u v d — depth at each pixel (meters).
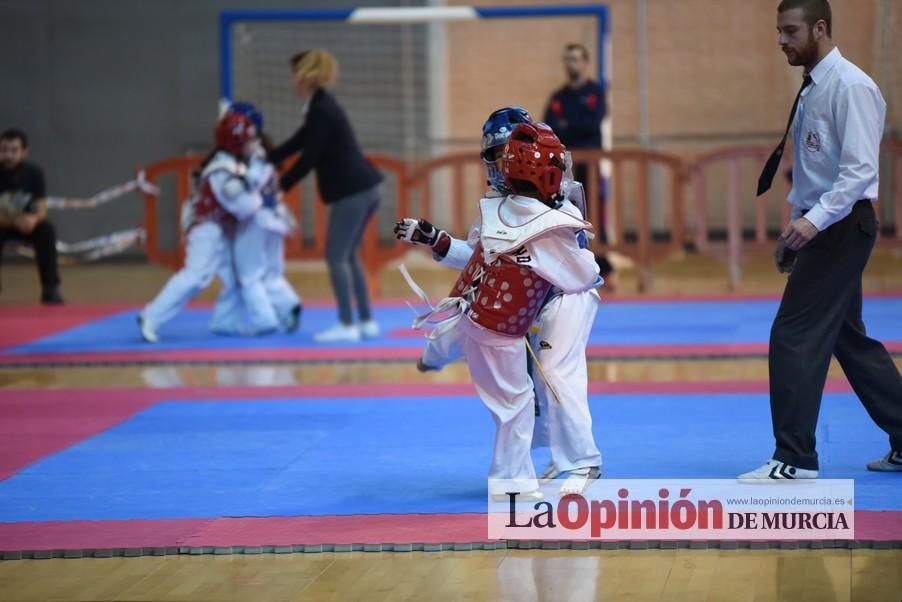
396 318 35.16
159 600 13.26
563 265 15.54
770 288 40.72
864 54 49.41
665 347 29.42
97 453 20.06
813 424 16.86
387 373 27.19
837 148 16.45
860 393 17.58
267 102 49.69
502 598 13.16
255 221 31.48
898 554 14.37
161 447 20.47
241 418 22.72
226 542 15.02
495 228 15.62
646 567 14.06
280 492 17.41
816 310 16.64
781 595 13.06
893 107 49.31
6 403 24.42
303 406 23.72
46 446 20.62
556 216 15.37
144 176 39.72
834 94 16.30
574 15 41.09
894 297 37.09
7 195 38.22
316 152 29.77
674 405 22.98
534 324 16.39
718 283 42.31
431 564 14.34
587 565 14.18
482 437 20.73
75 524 15.96
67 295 41.56
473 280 15.96
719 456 18.88
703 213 39.84
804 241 16.19
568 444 16.41
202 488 17.72
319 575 14.01
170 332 33.06
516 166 15.39
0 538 15.37
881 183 48.25
